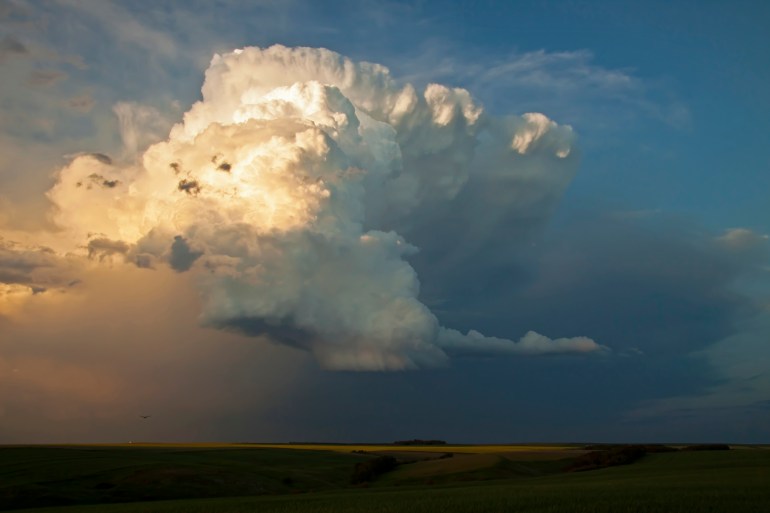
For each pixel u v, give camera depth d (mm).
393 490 65375
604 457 95000
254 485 80250
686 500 37688
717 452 93000
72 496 69375
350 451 134500
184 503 56062
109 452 108875
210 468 86875
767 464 72562
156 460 94688
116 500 70125
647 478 60750
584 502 38781
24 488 70000
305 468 99500
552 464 100562
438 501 43812
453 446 187500
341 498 52500
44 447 120750
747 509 33875
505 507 38688
